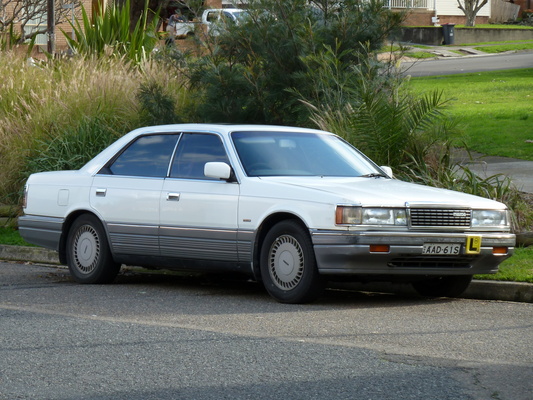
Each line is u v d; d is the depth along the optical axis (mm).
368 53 16703
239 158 10539
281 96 16875
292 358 7129
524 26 64500
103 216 11477
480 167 17172
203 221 10539
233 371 6742
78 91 19281
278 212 9930
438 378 6473
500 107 26156
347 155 11305
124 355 7285
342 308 9633
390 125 14570
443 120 15961
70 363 7027
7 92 20141
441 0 66375
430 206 9719
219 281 12453
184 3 18453
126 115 18609
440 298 10594
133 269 13531
